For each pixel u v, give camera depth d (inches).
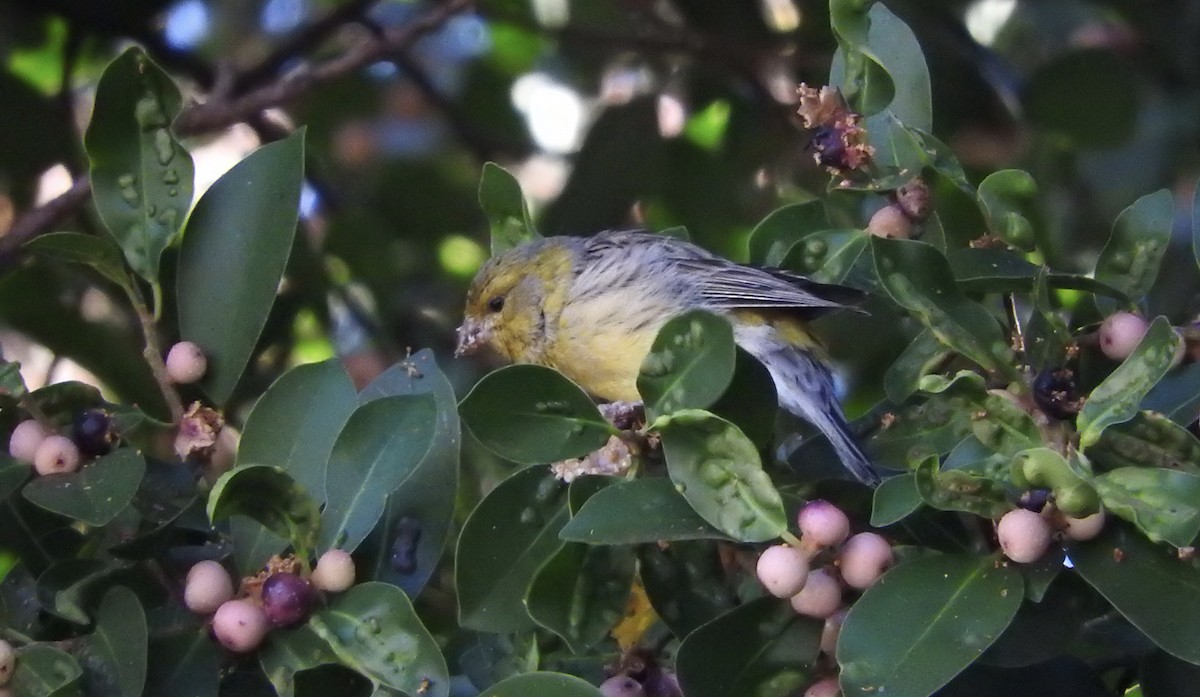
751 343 422.0
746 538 251.4
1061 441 266.5
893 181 312.7
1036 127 480.7
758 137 534.3
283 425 293.3
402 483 290.5
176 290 301.7
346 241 531.2
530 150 569.9
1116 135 474.9
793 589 250.2
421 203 547.8
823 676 262.4
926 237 325.1
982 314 284.4
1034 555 246.5
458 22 598.9
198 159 629.6
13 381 278.4
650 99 509.4
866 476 295.1
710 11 545.6
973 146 507.8
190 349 294.8
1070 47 500.4
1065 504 239.1
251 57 594.6
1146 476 246.5
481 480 438.9
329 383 295.1
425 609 374.0
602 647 299.6
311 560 273.1
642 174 510.6
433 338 522.9
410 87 577.0
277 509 262.8
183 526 289.6
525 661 294.7
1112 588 247.1
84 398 286.7
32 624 286.0
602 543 252.5
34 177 513.7
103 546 291.7
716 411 270.4
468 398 267.4
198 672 264.7
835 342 484.1
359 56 493.7
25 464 278.1
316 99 567.2
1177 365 294.7
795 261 332.2
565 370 446.6
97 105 296.8
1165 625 243.4
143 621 260.1
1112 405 255.9
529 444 270.7
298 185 303.9
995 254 305.1
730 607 278.5
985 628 245.3
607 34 543.2
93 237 291.1
